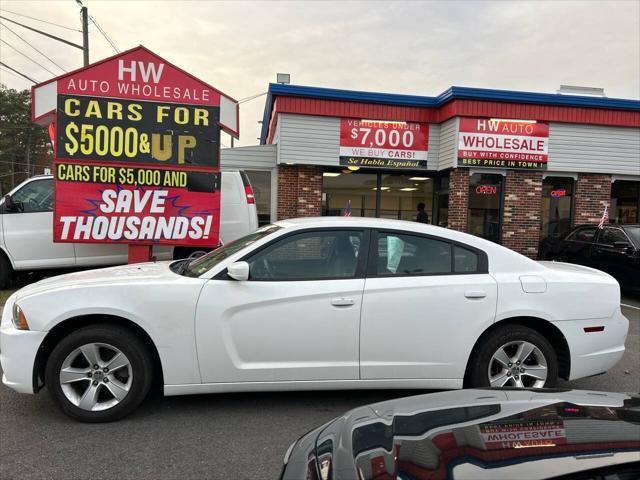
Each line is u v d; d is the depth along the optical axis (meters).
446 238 3.98
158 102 7.26
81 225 7.14
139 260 7.41
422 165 13.34
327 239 3.87
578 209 13.57
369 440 1.99
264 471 3.00
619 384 4.69
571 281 4.02
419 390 4.38
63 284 3.64
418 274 3.86
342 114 12.81
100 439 3.37
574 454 1.66
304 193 13.09
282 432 3.53
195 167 7.40
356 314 3.69
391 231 3.93
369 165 13.06
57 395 3.52
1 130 55.44
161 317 3.54
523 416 2.01
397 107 13.12
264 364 3.66
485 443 1.79
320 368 3.69
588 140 13.23
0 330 3.61
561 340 3.98
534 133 12.87
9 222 7.84
